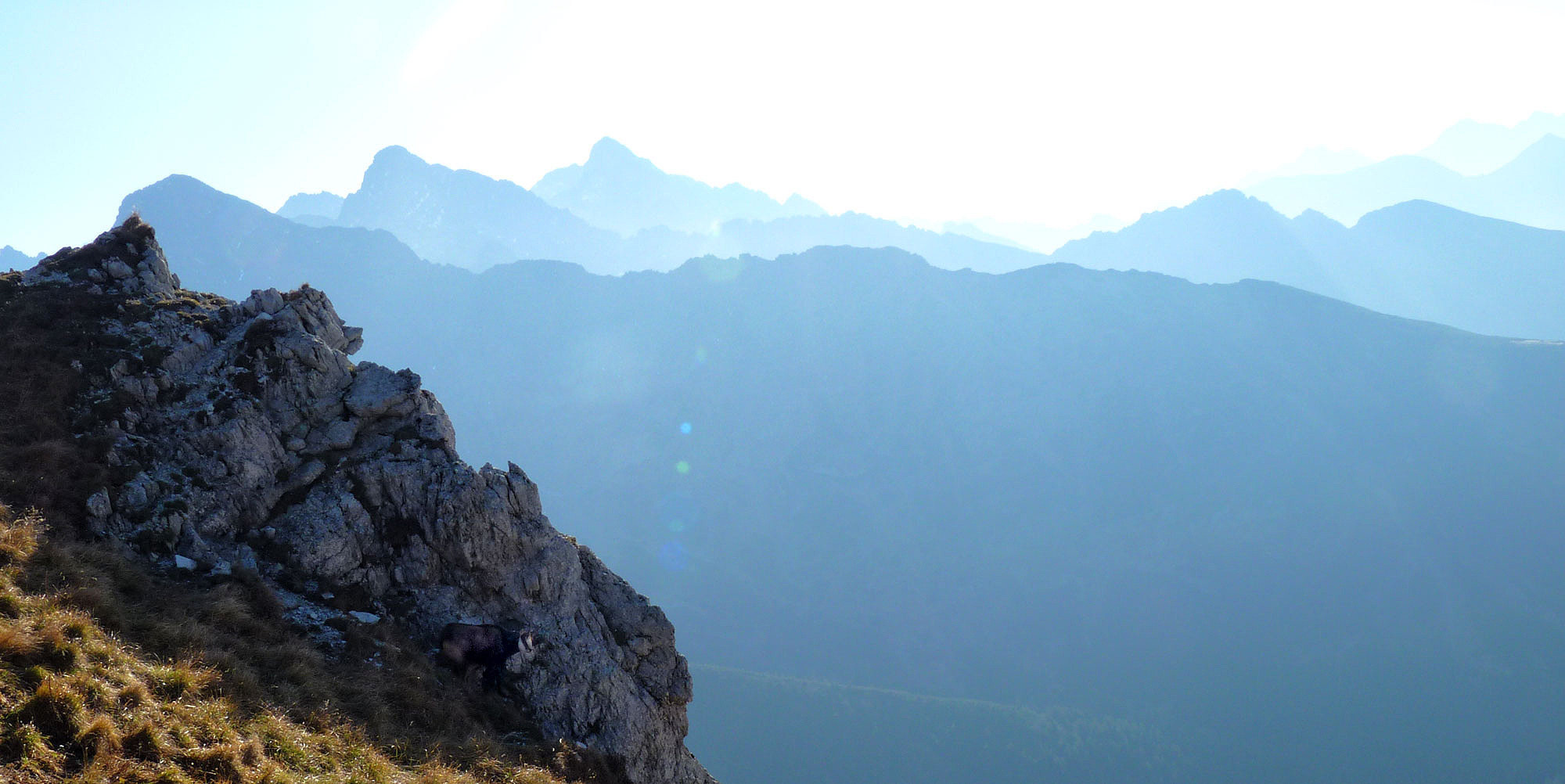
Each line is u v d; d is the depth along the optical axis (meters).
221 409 27.70
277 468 27.72
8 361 26.47
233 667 19.94
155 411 27.19
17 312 28.45
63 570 20.22
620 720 27.59
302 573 26.05
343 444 29.20
